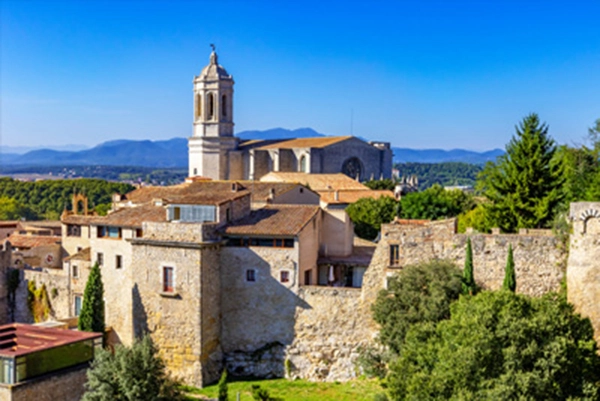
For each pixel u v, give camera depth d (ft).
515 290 199.11
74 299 273.95
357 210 353.31
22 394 171.94
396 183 582.76
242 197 240.53
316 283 237.66
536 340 143.13
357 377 210.59
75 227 311.47
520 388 132.67
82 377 188.14
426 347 155.43
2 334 197.77
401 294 194.80
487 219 251.60
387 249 210.79
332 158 616.39
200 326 216.13
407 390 147.84
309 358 217.56
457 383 137.28
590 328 159.53
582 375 144.05
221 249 227.40
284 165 612.70
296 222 227.61
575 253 188.75
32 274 288.71
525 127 245.45
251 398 200.95
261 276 223.30
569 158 281.13
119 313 247.09
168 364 221.05
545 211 233.35
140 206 267.18
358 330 212.02
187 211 232.94
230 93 631.56
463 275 198.18
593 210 186.29
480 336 139.23
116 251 247.91
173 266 220.43
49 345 183.11
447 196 383.45
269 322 222.69
